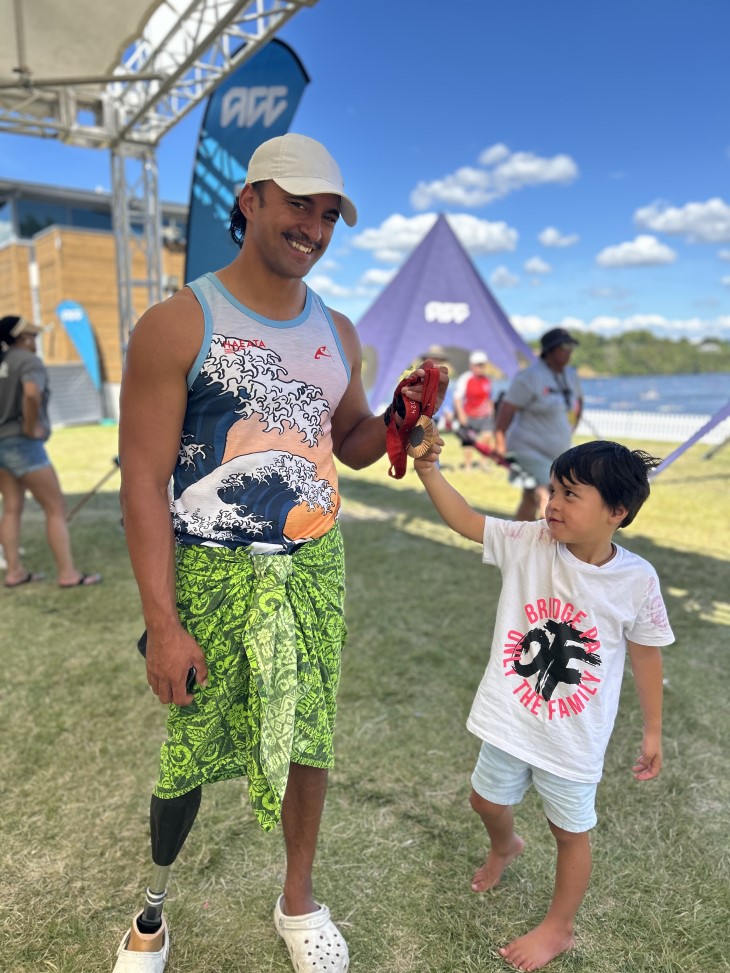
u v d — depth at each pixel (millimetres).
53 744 2537
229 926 1731
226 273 1388
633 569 1497
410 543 5449
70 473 8672
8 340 3982
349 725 2689
